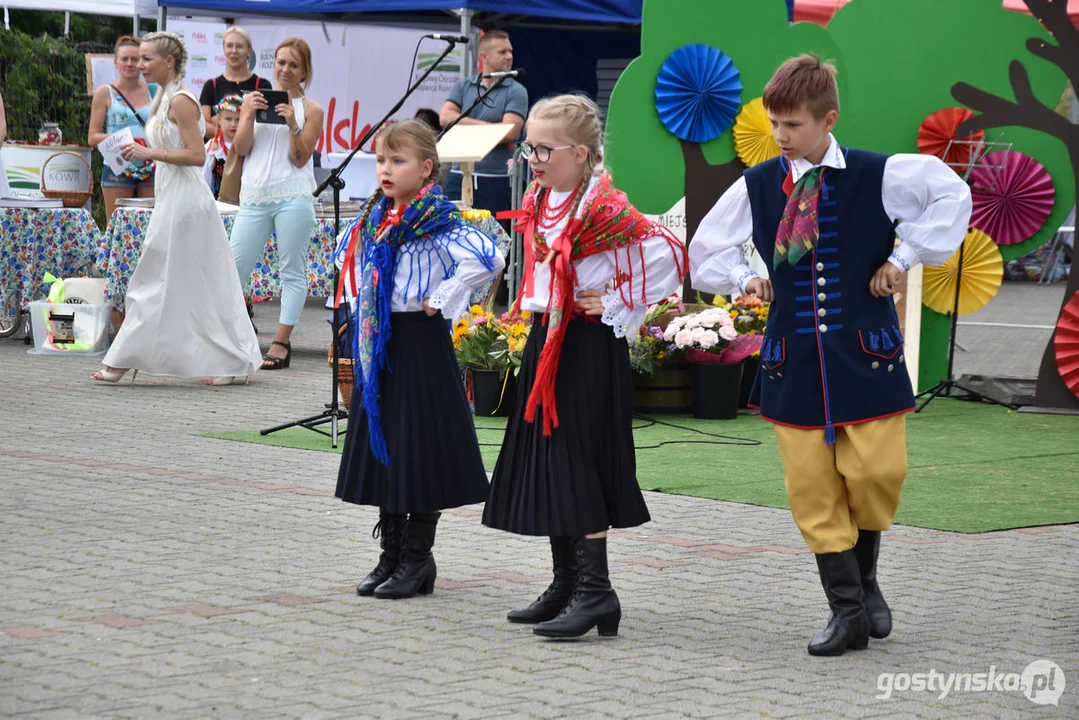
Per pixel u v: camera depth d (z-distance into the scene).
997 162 11.90
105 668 4.84
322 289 14.01
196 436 9.66
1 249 14.41
